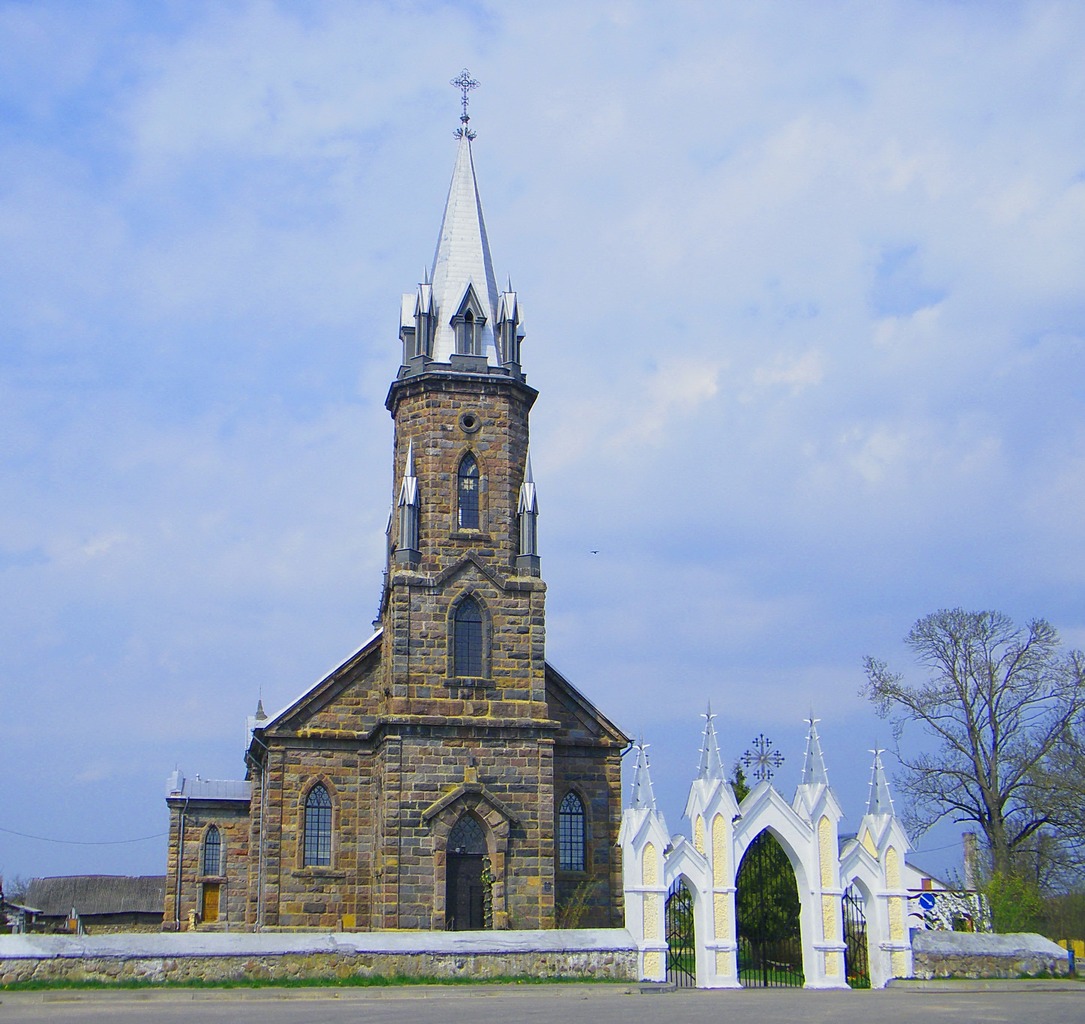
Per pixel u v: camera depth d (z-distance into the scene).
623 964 44.62
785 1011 34.44
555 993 40.78
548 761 56.81
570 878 59.56
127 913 110.06
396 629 57.00
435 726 55.84
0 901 97.62
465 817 55.75
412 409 60.94
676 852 46.50
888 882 48.91
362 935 42.81
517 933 44.25
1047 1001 38.81
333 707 59.69
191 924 79.69
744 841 47.66
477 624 58.22
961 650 71.00
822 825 48.53
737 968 46.34
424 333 61.66
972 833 80.69
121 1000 37.62
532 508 59.94
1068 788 66.62
